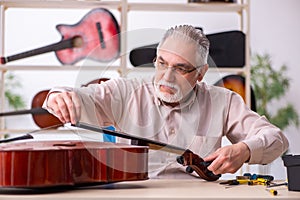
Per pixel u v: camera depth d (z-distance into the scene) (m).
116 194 1.19
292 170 1.28
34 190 1.26
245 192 1.24
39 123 3.43
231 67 3.43
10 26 4.39
